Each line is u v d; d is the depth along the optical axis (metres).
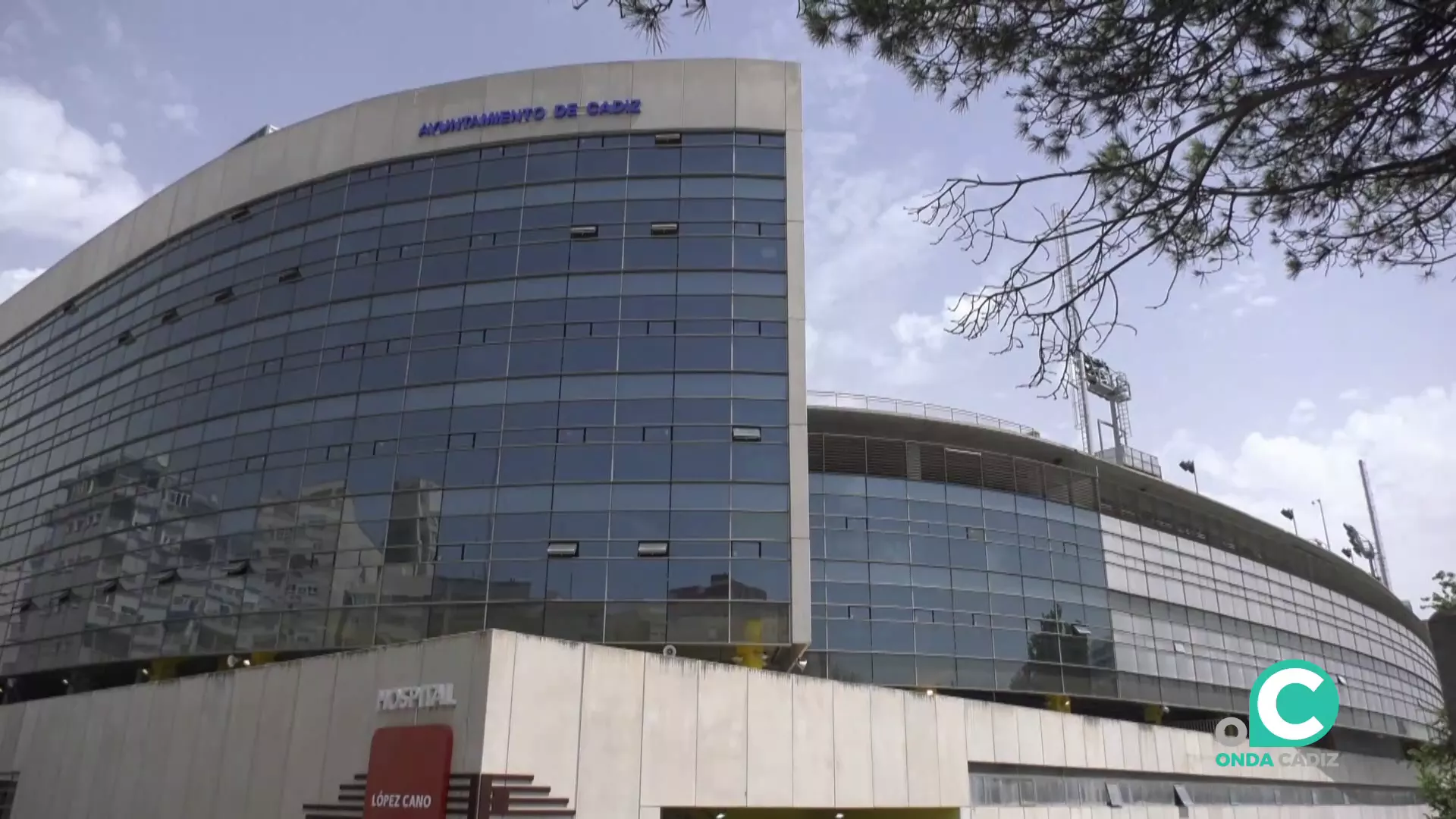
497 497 29.41
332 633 29.06
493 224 32.66
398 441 30.69
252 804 19.03
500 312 31.48
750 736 20.45
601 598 28.11
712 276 31.20
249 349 34.00
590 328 30.86
